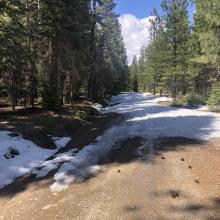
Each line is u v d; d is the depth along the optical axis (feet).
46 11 85.87
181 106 123.85
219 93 103.60
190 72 151.64
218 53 102.94
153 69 214.90
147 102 157.69
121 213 28.58
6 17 65.72
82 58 101.81
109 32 166.50
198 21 118.01
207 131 60.90
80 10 94.84
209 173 37.22
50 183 36.65
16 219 29.14
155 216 27.76
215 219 26.94
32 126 61.67
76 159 44.47
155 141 53.26
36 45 87.40
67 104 108.27
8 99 102.58
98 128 71.56
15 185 37.11
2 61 63.93
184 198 30.94
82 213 29.04
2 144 46.93
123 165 41.24
